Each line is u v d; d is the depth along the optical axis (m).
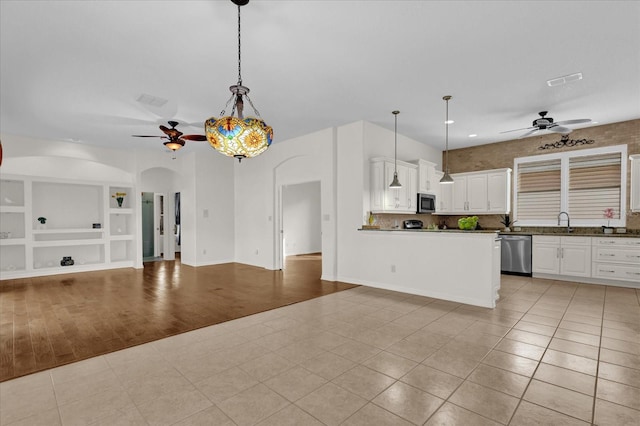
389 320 3.68
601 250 5.34
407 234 4.96
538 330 3.32
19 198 6.60
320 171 6.17
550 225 6.34
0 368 2.59
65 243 6.77
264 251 7.56
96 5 2.41
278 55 3.21
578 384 2.27
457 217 7.77
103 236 7.35
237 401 2.11
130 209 7.60
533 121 5.28
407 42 3.00
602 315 3.80
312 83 3.92
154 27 2.71
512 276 6.16
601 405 2.02
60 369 2.58
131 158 7.57
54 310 4.18
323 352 2.85
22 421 1.92
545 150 6.36
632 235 5.09
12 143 6.06
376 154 5.71
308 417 1.94
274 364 2.63
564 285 5.39
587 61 3.36
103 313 4.05
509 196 6.72
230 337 3.22
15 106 4.54
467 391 2.20
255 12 2.52
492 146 7.08
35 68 3.43
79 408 2.05
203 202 7.96
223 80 3.78
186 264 8.16
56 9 2.46
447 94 4.28
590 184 5.89
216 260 8.20
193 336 3.26
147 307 4.30
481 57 3.29
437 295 4.64
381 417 1.93
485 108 4.82
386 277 5.22
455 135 6.43
